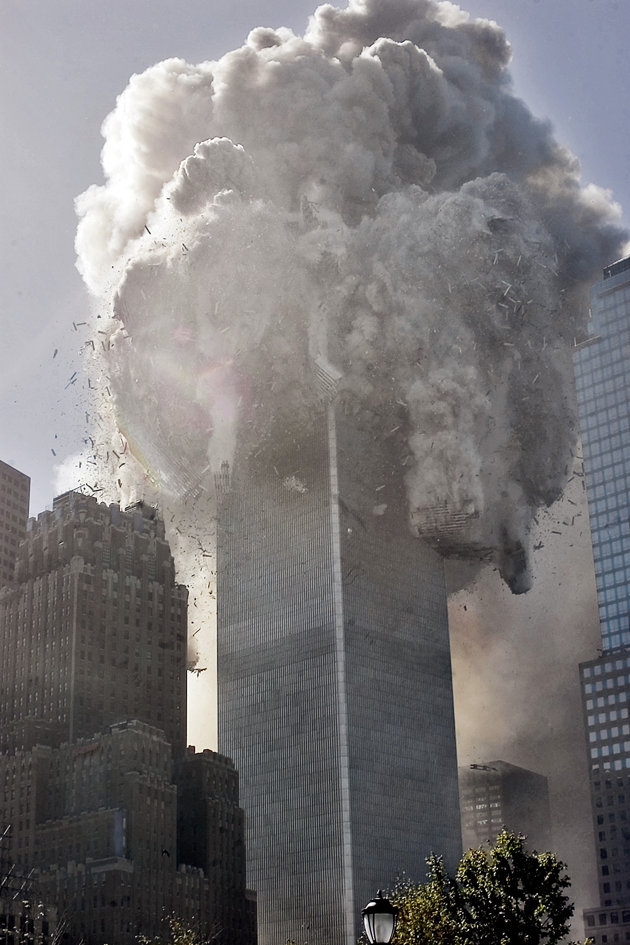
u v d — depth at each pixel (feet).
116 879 650.43
